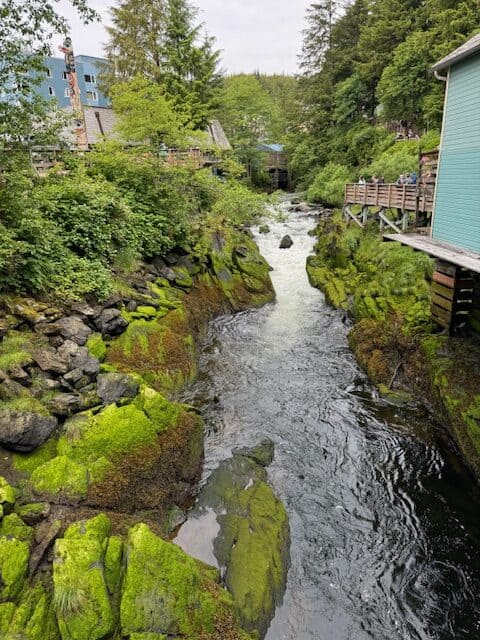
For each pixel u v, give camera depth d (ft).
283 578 16.84
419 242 31.24
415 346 30.96
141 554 13.25
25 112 26.37
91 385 21.20
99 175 38.40
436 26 65.41
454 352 28.02
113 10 78.13
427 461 23.90
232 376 32.19
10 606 11.44
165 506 18.22
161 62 84.38
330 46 104.37
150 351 27.99
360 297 40.86
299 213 82.94
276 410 28.30
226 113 109.40
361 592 17.01
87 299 27.12
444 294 30.27
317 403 29.27
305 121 108.06
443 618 16.24
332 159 96.27
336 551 18.62
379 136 83.41
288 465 23.31
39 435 16.93
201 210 47.60
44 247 25.57
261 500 19.71
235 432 25.52
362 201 54.80
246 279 48.26
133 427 18.83
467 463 23.12
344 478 22.70
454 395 25.35
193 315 37.01
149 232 37.35
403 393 29.40
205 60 88.38
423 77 70.64
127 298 30.25
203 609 13.47
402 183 47.62
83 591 11.96
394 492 21.86
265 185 124.57
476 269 22.79
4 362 18.95
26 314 22.47
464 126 27.35
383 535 19.51
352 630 15.66
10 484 15.26
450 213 29.73
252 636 14.11
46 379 19.95
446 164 29.99
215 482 20.43
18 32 24.14
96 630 11.61
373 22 91.35
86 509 15.47
